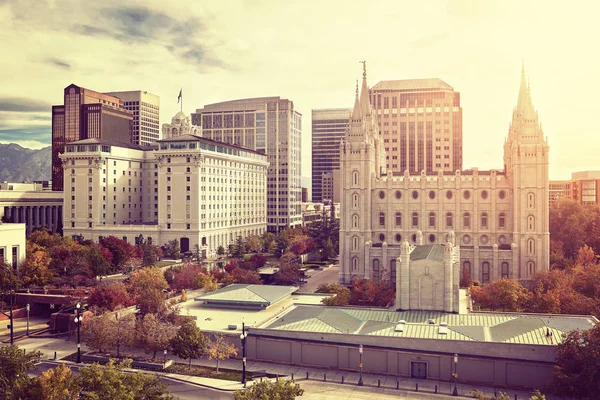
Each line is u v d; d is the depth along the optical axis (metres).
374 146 150.88
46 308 106.75
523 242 129.62
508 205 135.62
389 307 94.69
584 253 134.62
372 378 69.06
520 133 131.25
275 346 75.62
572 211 172.62
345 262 140.00
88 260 124.88
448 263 84.75
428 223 140.12
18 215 198.50
